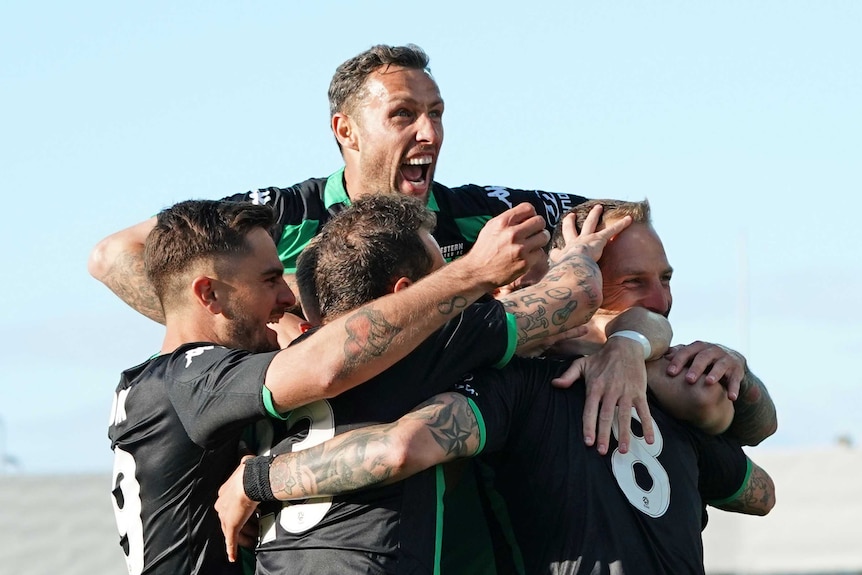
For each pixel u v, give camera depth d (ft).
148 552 16.19
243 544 15.85
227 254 16.56
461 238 23.85
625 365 16.31
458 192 24.25
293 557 14.85
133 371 16.92
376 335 14.61
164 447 15.94
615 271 17.43
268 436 15.93
